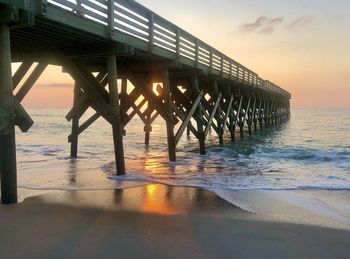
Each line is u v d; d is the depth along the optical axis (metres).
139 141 21.36
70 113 12.17
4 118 5.72
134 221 5.36
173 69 12.37
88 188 7.66
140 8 9.00
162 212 5.93
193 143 19.72
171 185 8.13
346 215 6.11
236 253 4.25
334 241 4.73
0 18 5.66
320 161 13.27
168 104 11.29
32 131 30.14
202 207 6.36
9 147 5.91
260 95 27.75
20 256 3.99
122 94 12.41
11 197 6.12
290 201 7.02
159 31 10.11
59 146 17.69
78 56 8.65
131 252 4.18
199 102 13.57
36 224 5.06
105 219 5.43
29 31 6.97
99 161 11.99
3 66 5.71
